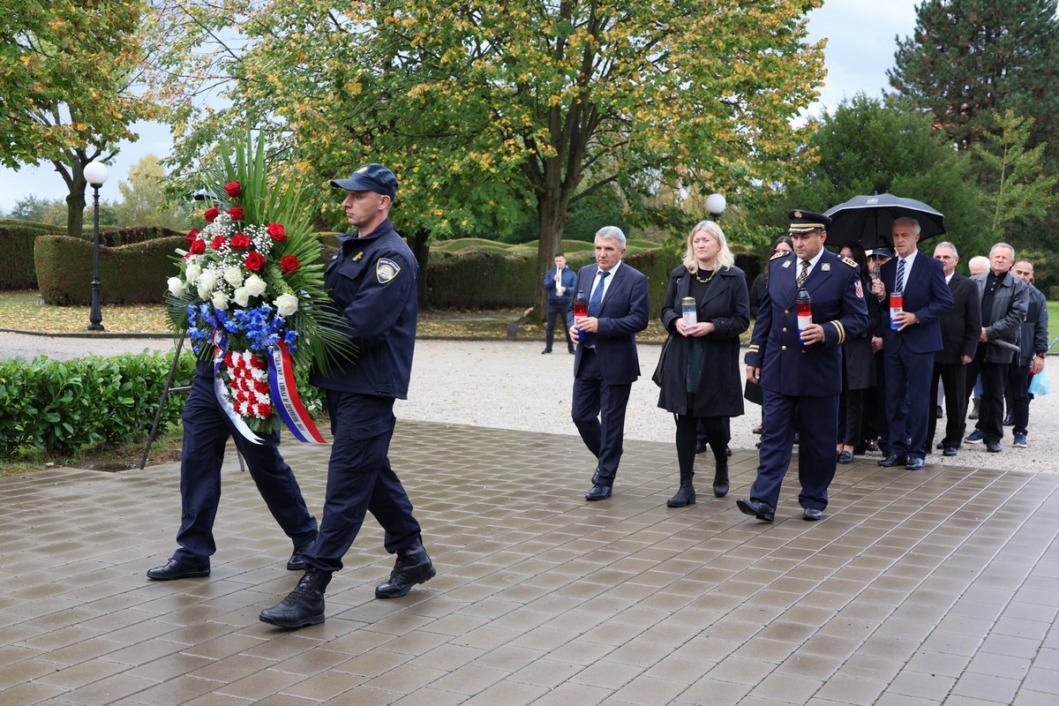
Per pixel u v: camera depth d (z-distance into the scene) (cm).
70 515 663
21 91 1308
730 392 714
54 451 857
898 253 891
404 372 487
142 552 580
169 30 2664
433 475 824
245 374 492
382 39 2344
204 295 492
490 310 3675
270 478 532
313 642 443
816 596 516
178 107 2630
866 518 695
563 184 2628
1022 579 550
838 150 3022
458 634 455
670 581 540
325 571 467
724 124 2234
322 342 471
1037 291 1054
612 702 382
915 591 527
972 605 504
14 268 3403
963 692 395
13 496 714
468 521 670
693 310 701
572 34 2284
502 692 390
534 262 3822
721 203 2108
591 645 443
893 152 2970
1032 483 824
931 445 985
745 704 382
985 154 5088
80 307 2761
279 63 2383
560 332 2573
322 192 2327
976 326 946
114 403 886
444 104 2253
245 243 475
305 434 499
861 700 386
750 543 623
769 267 709
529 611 489
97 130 1484
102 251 2795
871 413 967
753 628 467
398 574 511
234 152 511
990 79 5819
